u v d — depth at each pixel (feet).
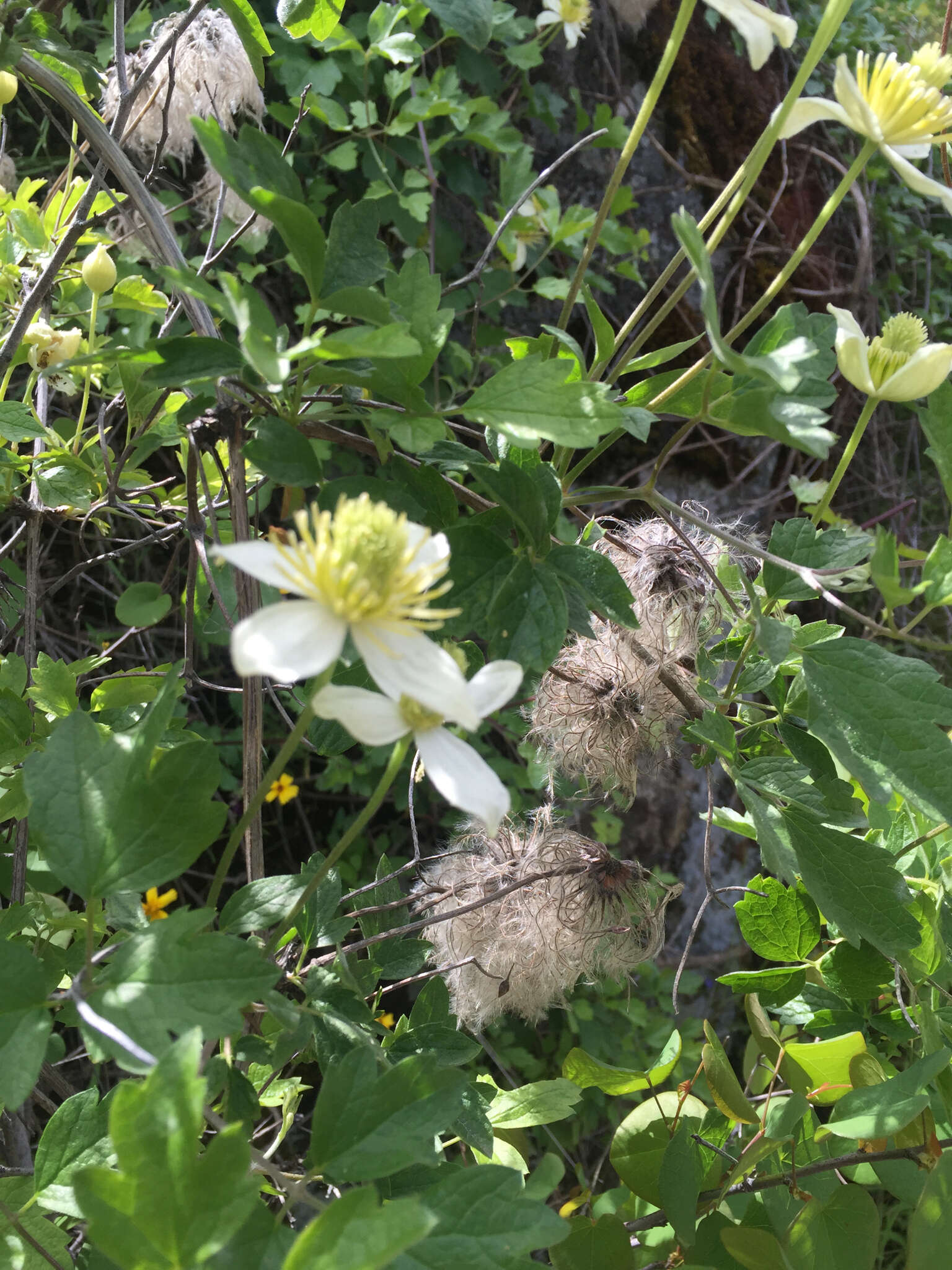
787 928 1.16
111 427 1.45
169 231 0.97
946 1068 1.02
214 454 0.91
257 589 0.85
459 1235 0.63
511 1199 0.64
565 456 0.97
